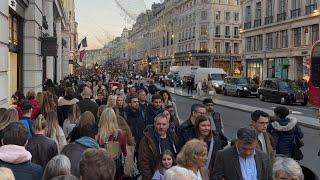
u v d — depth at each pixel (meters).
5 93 12.42
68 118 8.23
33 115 8.73
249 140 4.86
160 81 65.19
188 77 55.00
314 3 45.16
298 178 3.76
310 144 15.09
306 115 25.09
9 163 4.52
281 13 52.28
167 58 106.50
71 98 9.84
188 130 6.70
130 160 7.00
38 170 4.65
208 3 90.50
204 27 91.12
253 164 5.05
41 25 21.58
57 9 38.78
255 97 43.47
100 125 6.54
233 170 5.02
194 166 4.83
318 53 25.72
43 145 5.64
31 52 18.36
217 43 91.75
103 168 3.46
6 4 12.49
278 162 3.90
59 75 44.59
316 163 11.86
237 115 25.14
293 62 49.31
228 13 92.00
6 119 6.12
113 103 9.53
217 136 6.48
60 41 45.59
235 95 44.38
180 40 102.25
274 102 36.41
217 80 48.62
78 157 5.38
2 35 11.88
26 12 18.20
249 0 62.47
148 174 6.18
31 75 18.34
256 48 59.94
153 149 6.23
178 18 104.06
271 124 7.56
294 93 33.34
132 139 7.16
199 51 90.12
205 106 7.60
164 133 6.36
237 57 91.19
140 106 10.08
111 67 104.25
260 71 58.41
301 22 47.31
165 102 10.55
